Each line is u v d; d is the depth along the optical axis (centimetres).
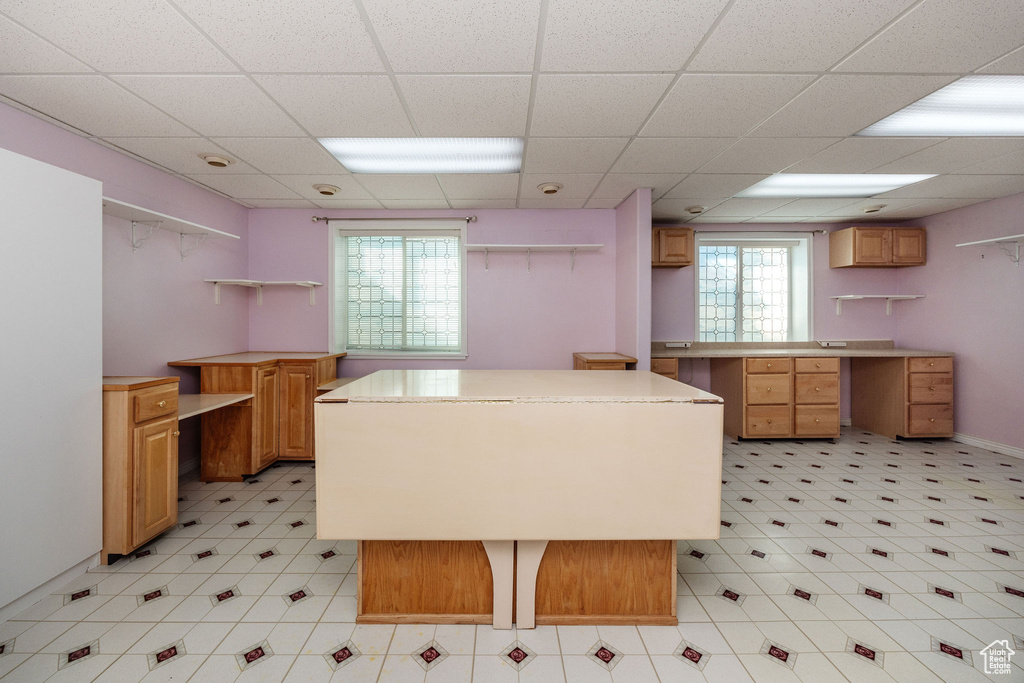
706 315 512
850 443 438
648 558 175
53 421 186
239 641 162
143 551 226
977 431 421
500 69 194
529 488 161
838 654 157
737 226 502
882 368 464
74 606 180
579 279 438
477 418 161
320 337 433
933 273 459
